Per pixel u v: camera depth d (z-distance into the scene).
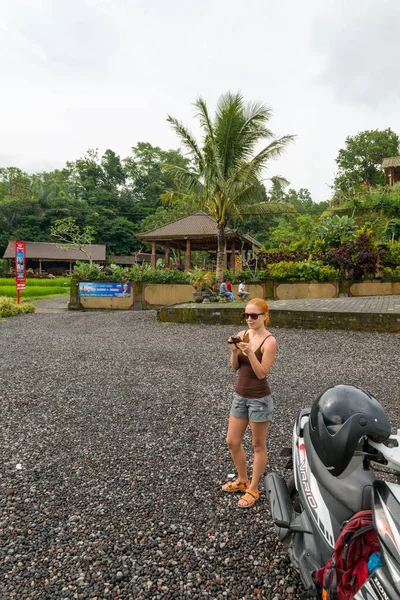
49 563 2.87
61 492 3.78
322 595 2.05
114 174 107.81
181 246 40.84
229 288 21.23
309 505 2.32
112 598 2.58
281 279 23.58
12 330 14.09
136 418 5.61
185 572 2.80
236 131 22.20
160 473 4.14
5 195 102.81
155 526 3.29
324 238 29.83
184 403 6.23
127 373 7.99
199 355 9.59
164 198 25.03
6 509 3.50
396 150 71.19
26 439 4.94
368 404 2.18
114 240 86.69
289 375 7.78
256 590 2.64
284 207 24.80
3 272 68.88
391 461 2.00
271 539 3.13
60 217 86.19
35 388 6.98
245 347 3.36
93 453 4.57
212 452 4.59
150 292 22.45
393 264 29.05
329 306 15.55
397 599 1.58
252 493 3.59
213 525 3.31
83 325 15.08
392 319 11.57
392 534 1.69
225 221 23.55
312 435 2.32
